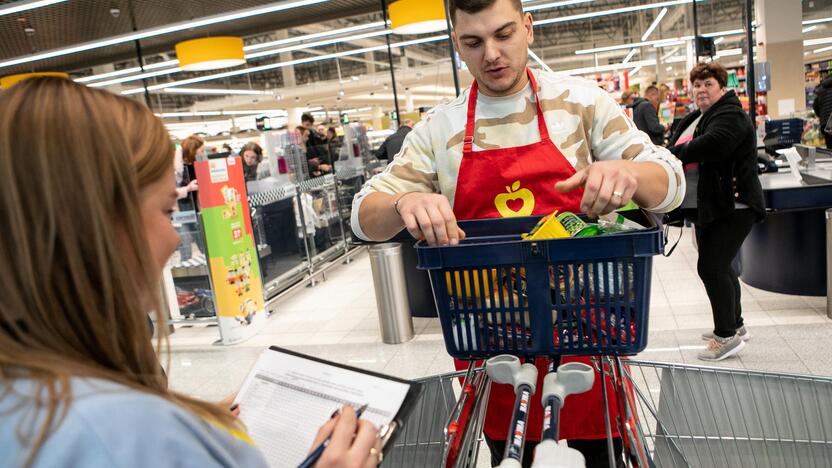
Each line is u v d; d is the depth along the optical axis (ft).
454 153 4.52
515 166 4.33
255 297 17.10
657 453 3.99
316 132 25.86
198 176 15.75
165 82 52.03
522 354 3.37
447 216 3.17
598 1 44.37
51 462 1.50
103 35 31.78
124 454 1.55
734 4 34.35
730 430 3.89
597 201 3.00
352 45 52.75
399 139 20.97
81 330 1.83
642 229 3.21
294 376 2.94
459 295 3.33
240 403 2.91
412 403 2.66
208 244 15.97
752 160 10.59
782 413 3.79
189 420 1.74
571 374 3.19
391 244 14.43
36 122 1.73
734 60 35.14
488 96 4.37
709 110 10.64
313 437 2.63
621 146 4.21
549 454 2.62
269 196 19.90
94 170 1.77
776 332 12.36
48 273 1.75
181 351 16.03
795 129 22.26
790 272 14.55
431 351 13.62
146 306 2.02
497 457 4.76
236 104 61.41
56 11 26.68
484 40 3.89
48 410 1.56
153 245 2.03
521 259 3.12
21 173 1.72
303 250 22.12
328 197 24.93
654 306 15.14
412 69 55.26
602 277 3.19
